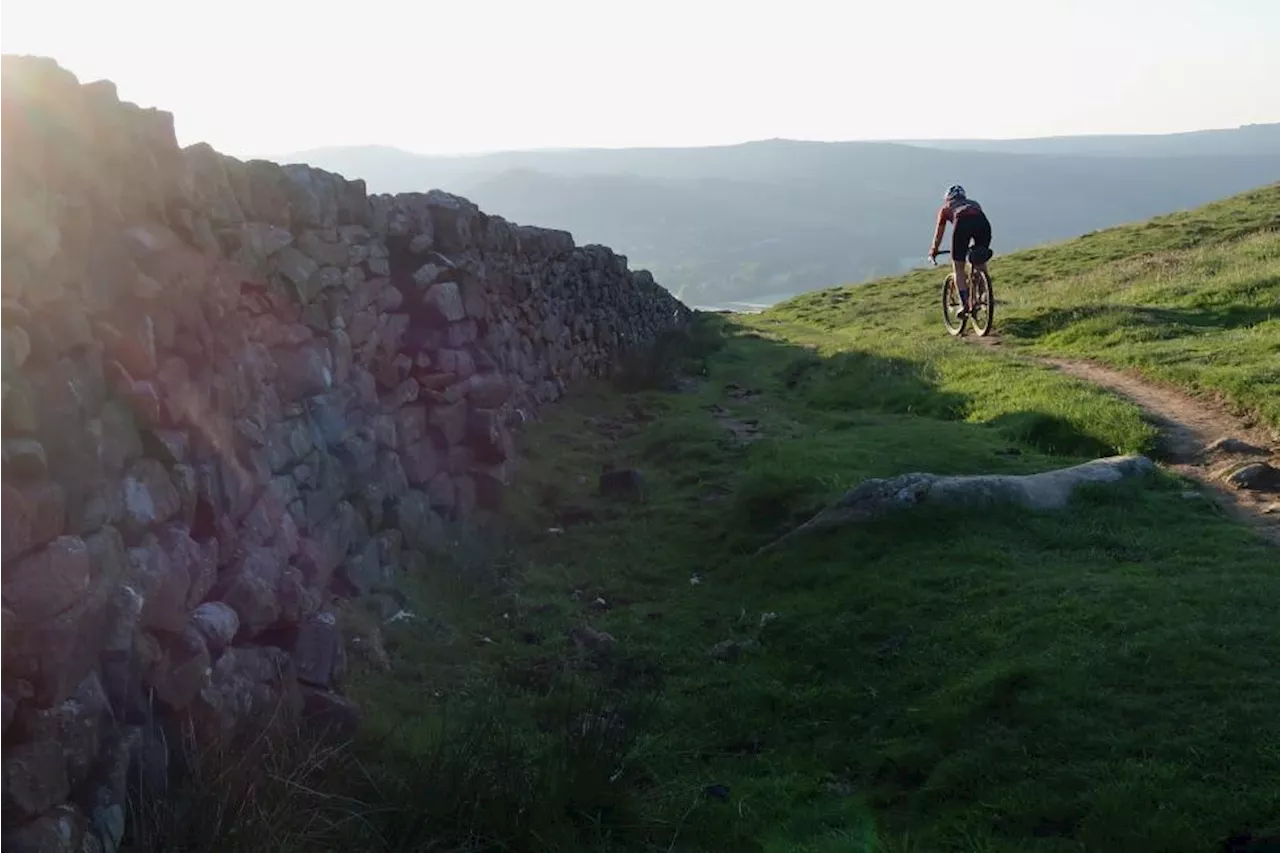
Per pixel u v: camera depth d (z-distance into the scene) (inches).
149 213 175.0
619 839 171.5
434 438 311.9
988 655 214.4
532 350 447.2
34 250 136.1
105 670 144.1
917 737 193.0
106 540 146.7
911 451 378.3
